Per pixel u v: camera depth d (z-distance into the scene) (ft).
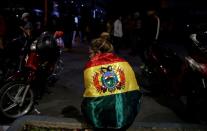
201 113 18.43
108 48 13.85
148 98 23.02
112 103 13.07
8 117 18.02
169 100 22.70
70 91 24.17
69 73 29.66
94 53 14.06
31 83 18.83
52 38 22.04
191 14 75.66
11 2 31.14
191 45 18.35
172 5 76.07
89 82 13.35
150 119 19.11
